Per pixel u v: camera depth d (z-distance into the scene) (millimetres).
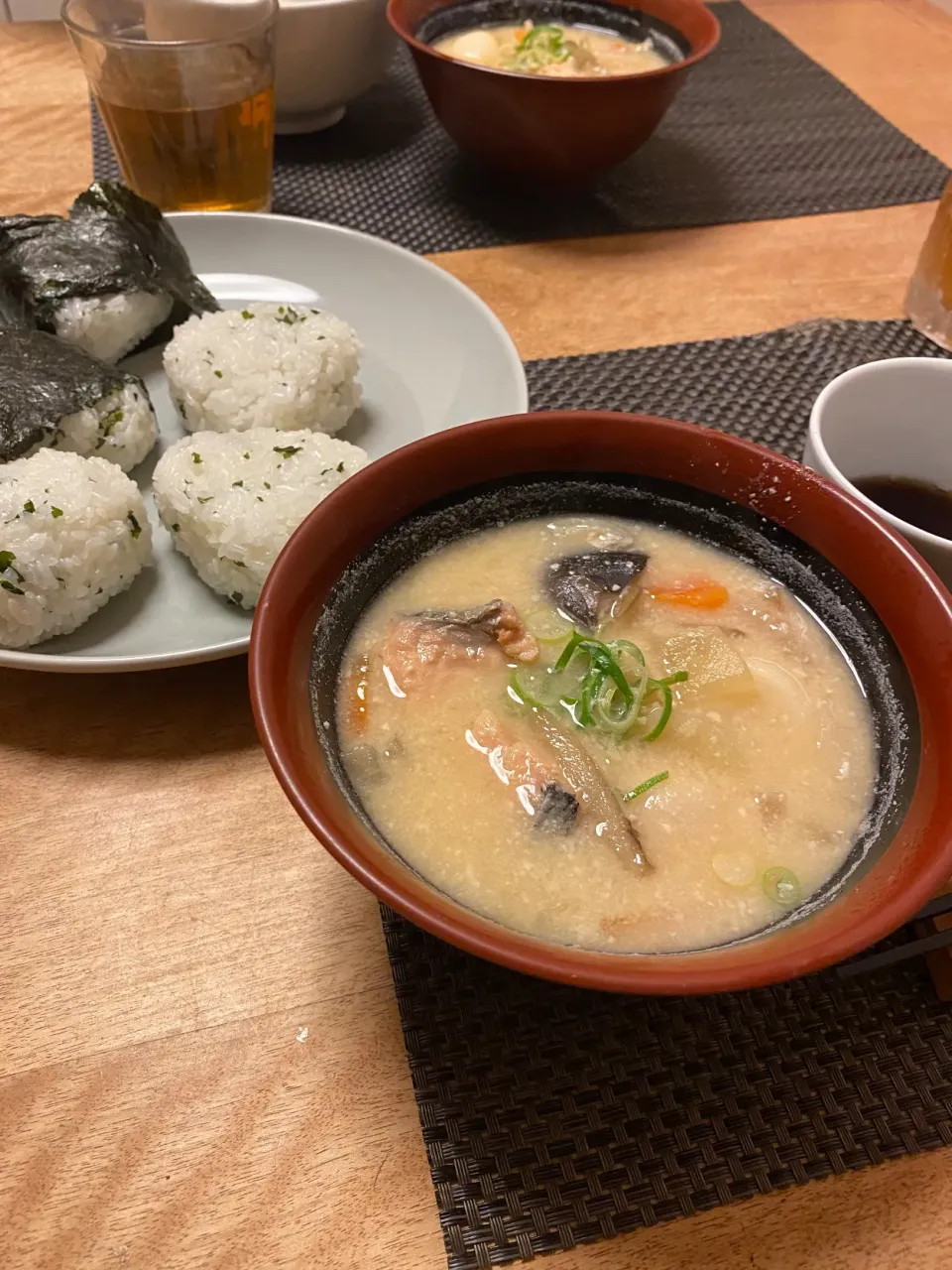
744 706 253
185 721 281
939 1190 209
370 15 455
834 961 179
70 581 285
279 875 252
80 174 467
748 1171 210
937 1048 227
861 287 439
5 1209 201
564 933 215
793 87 565
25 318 374
